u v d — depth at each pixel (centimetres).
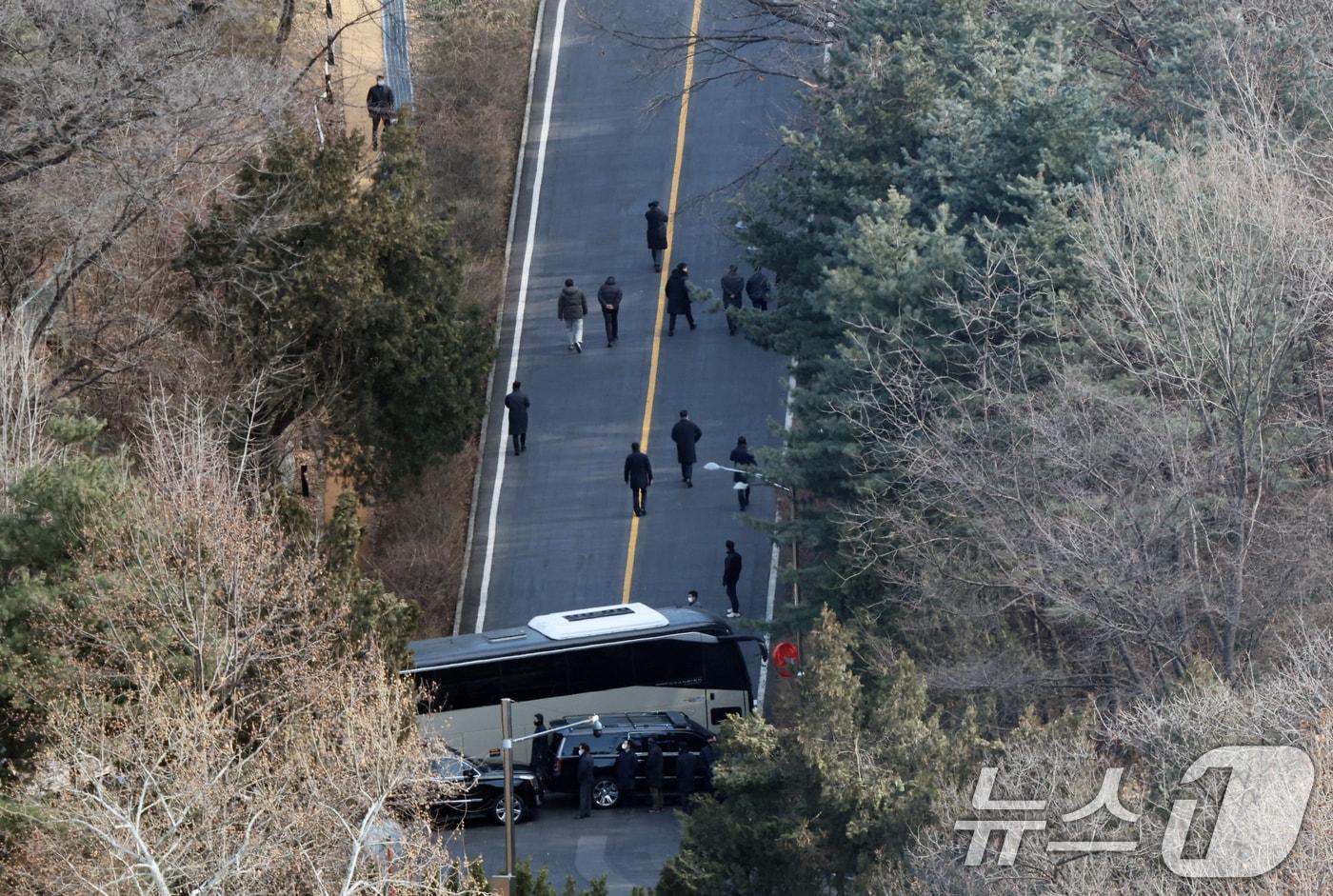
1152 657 5406
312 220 6919
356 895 3944
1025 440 5553
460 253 7631
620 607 7200
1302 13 7006
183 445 5497
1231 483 5544
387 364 7181
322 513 7769
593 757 6581
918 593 5756
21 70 6234
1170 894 3769
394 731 4588
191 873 3862
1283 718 4150
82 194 6331
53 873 3822
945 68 7519
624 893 5772
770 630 6225
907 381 5834
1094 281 5691
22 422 5325
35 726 4194
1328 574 5247
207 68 6594
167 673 4375
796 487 6456
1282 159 6203
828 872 4828
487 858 6094
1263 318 5444
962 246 6181
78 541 4488
